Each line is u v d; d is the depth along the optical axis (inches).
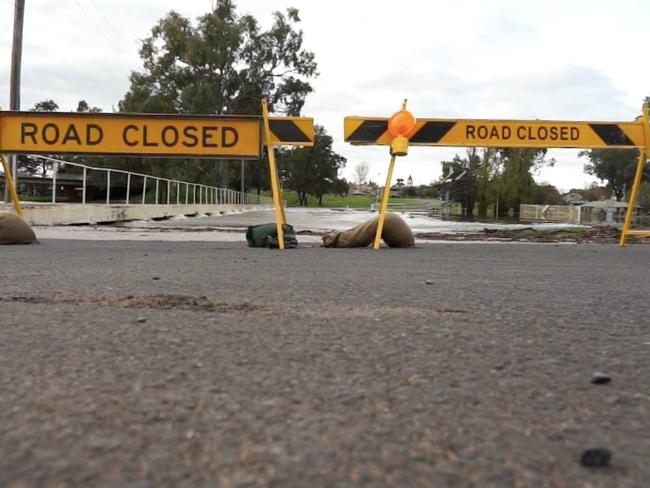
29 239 324.2
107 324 106.0
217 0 2018.9
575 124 342.0
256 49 1982.0
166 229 568.7
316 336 99.0
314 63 2025.1
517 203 2158.0
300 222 944.3
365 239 331.9
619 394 71.7
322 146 4094.5
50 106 3075.8
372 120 319.9
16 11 844.0
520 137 336.5
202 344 92.1
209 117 309.3
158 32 1968.5
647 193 1894.7
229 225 722.2
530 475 49.1
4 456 50.6
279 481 46.7
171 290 149.7
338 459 51.3
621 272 211.5
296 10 1996.8
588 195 3294.8
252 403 65.6
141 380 73.3
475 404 67.0
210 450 52.5
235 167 2313.0
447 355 88.4
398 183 6210.6
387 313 121.9
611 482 48.3
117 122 309.9
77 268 199.8
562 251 316.2
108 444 53.5
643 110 347.6
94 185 1615.4
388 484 46.8
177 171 1829.5
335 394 69.3
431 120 329.4
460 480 47.9
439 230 691.4
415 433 57.8
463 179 2188.7
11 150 311.1
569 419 62.9
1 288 149.6
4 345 89.8
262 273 192.2
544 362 85.7
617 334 105.7
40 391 68.6
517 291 159.2
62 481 46.1
